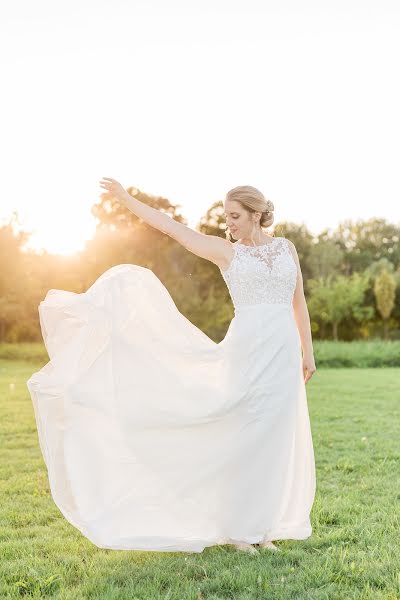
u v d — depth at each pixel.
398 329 46.09
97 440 3.86
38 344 31.67
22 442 8.01
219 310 31.53
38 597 3.24
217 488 4.00
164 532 3.88
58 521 4.66
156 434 3.93
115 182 4.21
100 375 3.92
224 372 4.07
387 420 9.84
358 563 3.69
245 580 3.43
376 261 62.44
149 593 3.29
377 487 5.64
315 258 51.28
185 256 36.38
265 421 4.02
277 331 4.09
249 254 4.14
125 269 4.19
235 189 4.20
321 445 7.79
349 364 26.41
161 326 4.12
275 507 4.07
